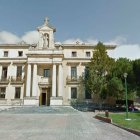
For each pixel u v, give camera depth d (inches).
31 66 1801.2
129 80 1422.2
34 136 481.4
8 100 1830.7
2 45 1937.7
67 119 898.1
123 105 1626.5
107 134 515.5
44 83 1827.0
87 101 1798.7
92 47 1929.1
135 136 494.6
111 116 943.7
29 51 1806.1
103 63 1592.0
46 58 1798.7
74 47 1929.1
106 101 1739.7
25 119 888.9
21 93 1836.9
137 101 1836.9
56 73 1807.3
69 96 1830.7
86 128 618.2
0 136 481.7
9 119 887.1
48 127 639.1
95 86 1546.5
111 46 1935.3
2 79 1863.9
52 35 1899.6
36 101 1711.4
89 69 1632.6
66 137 470.0
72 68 1895.9
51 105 1695.4
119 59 1599.4
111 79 1433.3
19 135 494.3
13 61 1903.3
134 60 1486.2
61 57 1793.8
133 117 907.4
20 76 1873.8
